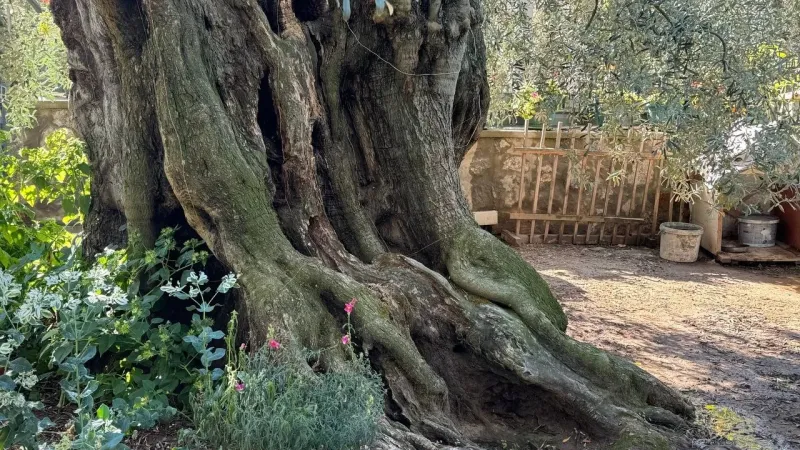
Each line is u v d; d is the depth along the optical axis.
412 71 4.67
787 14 5.99
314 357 3.63
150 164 4.30
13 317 3.68
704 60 5.40
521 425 4.34
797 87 6.35
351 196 4.68
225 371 3.59
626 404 4.35
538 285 4.71
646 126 6.63
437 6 4.59
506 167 10.50
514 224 10.60
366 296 3.92
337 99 4.62
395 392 3.74
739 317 7.48
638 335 6.79
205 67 4.03
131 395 3.51
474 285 4.54
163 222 4.42
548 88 6.30
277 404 3.18
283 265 3.90
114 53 4.29
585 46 5.64
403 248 4.89
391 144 4.80
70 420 3.56
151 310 4.29
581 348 4.39
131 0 4.15
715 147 5.71
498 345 4.16
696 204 10.33
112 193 4.72
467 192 10.48
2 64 6.29
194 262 4.10
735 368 5.97
